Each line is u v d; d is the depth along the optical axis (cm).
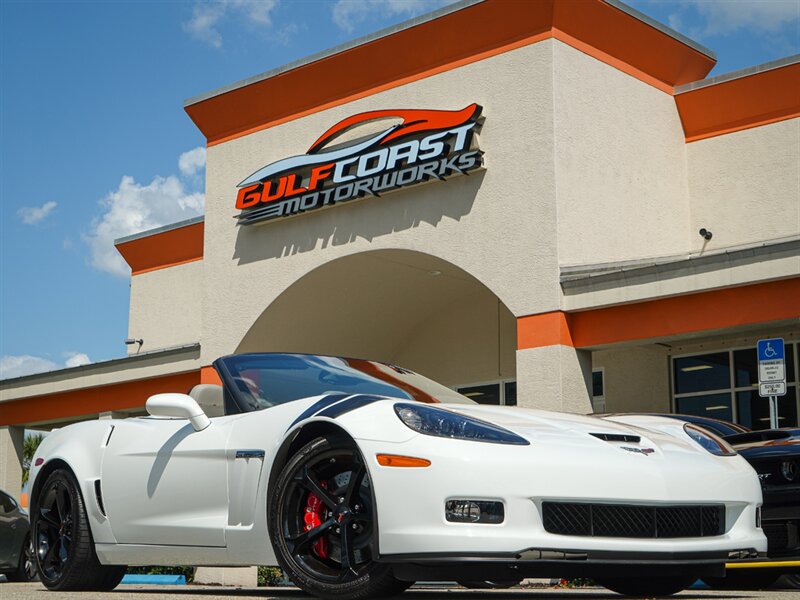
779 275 1027
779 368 857
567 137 1217
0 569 959
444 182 1293
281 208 1447
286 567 378
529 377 1177
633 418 475
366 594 360
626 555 366
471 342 1622
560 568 358
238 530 406
